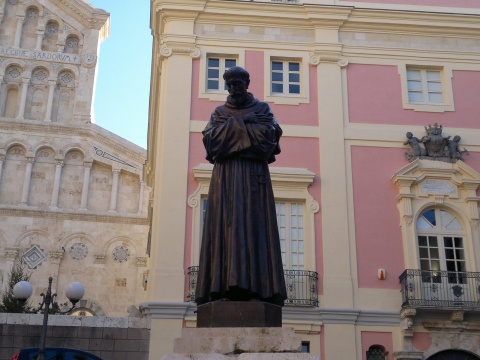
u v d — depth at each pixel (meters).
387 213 17.84
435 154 18.45
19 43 31.06
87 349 15.39
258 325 5.07
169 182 17.39
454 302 16.44
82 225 28.33
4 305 18.69
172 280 16.33
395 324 16.62
